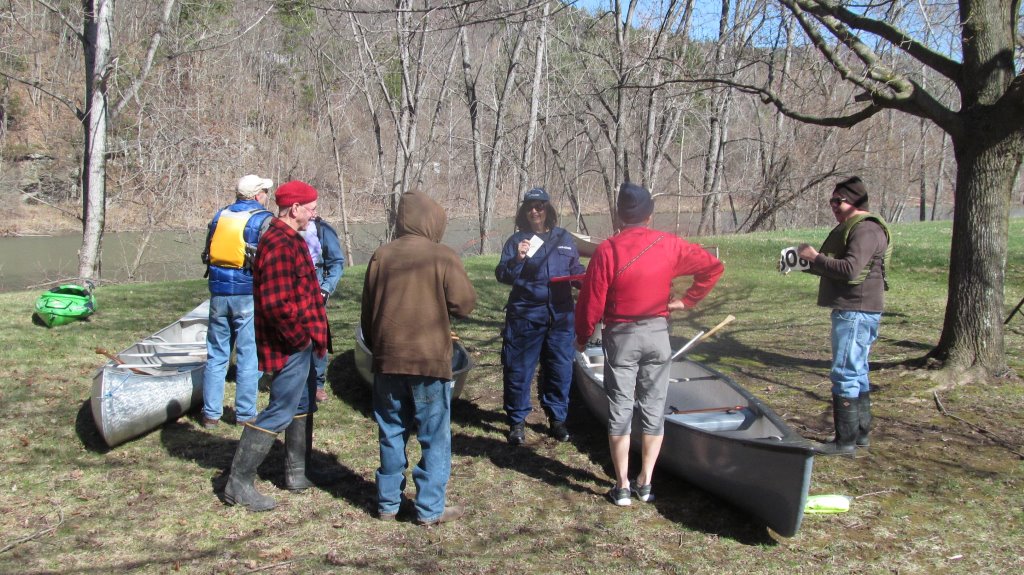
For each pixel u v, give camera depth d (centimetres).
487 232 2295
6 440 502
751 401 495
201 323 768
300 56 2955
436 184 2919
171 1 1405
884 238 467
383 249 388
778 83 1594
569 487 459
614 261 408
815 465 477
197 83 2073
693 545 388
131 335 795
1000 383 600
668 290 416
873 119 2320
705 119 2330
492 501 438
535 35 2003
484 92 2711
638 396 431
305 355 406
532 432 555
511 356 518
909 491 441
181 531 390
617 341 416
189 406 555
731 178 2859
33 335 772
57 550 368
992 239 602
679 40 1309
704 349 793
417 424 392
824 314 973
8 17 1528
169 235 2455
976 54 581
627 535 398
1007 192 602
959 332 620
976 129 589
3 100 2677
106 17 1191
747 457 391
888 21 679
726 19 1177
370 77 2489
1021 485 444
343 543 383
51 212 2741
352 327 870
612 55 1644
